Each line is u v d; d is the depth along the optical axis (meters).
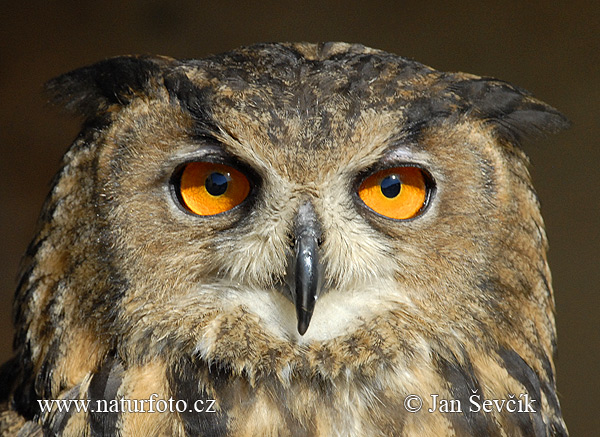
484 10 3.62
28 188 3.50
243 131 2.54
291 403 2.55
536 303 2.58
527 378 2.57
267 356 2.55
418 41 3.63
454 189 2.55
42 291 2.56
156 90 2.55
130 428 2.54
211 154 2.55
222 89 2.55
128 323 2.55
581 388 3.52
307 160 2.54
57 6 3.59
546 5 3.57
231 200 2.56
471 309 2.56
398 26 3.65
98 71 2.57
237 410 2.55
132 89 2.56
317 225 2.55
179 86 2.55
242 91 2.55
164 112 2.55
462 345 2.56
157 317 2.55
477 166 2.55
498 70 3.58
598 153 3.56
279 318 2.56
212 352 2.55
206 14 3.66
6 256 3.44
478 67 3.59
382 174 2.56
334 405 2.55
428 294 2.56
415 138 2.55
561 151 3.59
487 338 2.57
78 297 2.55
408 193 2.56
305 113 2.54
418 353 2.56
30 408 2.57
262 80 2.55
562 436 2.60
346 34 3.66
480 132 2.56
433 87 2.56
